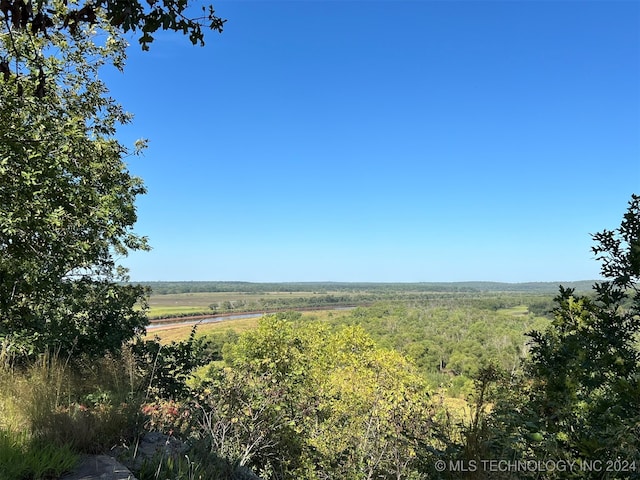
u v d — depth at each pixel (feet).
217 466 11.87
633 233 9.84
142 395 16.06
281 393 21.71
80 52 32.35
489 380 11.00
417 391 26.00
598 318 9.76
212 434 14.69
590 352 9.36
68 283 24.54
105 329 25.63
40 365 16.01
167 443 11.93
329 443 26.21
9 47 15.01
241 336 34.78
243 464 14.71
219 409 17.67
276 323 33.53
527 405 9.80
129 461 10.08
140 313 29.48
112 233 27.78
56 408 11.98
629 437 7.38
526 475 8.68
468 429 9.96
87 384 16.07
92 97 34.58
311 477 22.48
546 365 9.91
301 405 24.44
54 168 20.45
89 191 23.72
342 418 30.45
